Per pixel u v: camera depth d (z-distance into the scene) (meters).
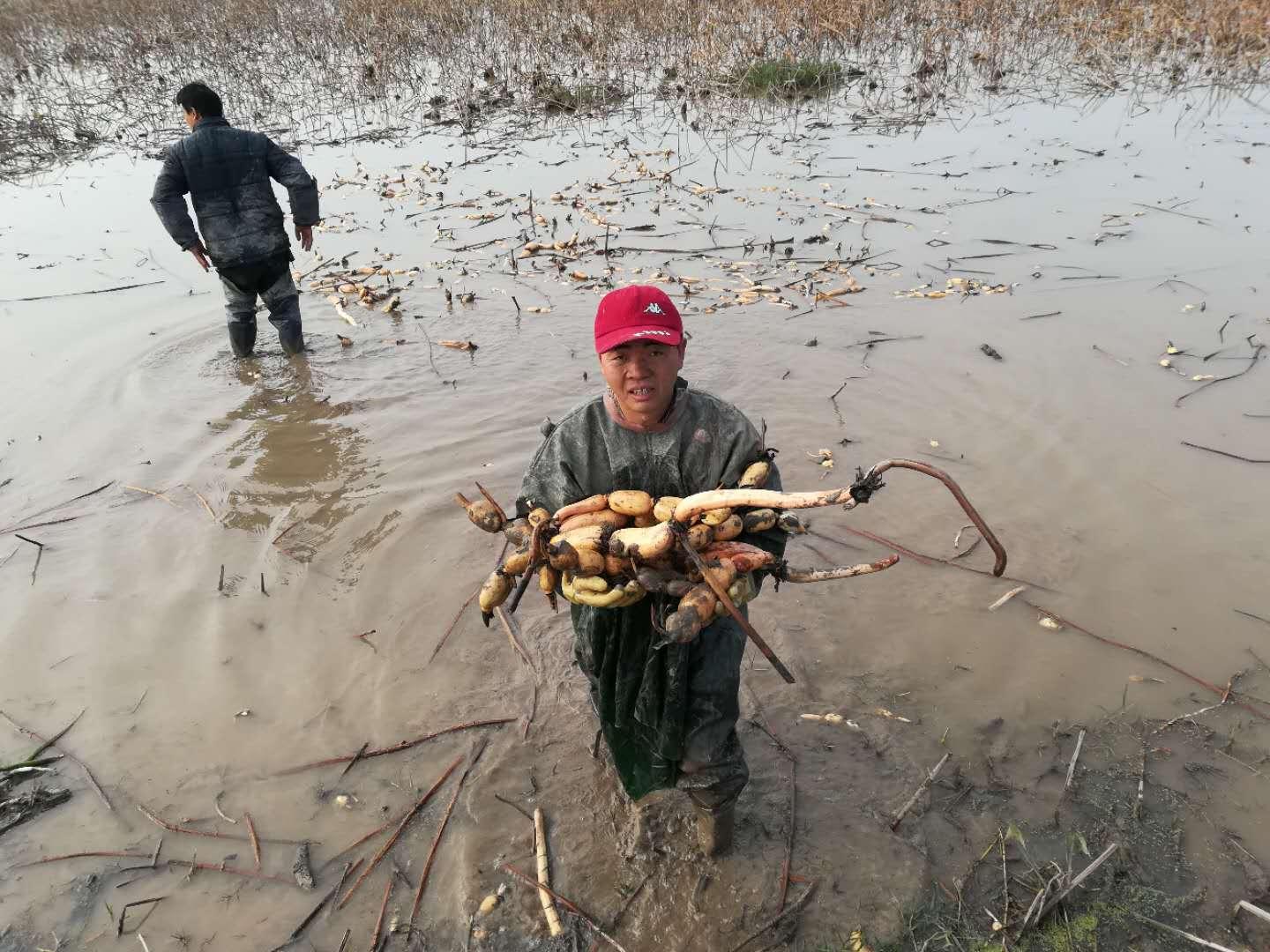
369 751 3.34
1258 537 4.10
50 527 4.70
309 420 5.69
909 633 3.74
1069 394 5.35
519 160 11.13
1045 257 7.32
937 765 3.14
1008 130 10.98
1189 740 3.18
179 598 4.16
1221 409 5.10
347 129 13.07
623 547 2.20
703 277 7.45
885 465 1.97
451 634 3.89
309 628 3.96
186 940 2.72
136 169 11.66
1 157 12.37
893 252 7.68
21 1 20.80
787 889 2.76
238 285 6.34
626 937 2.67
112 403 6.01
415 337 6.79
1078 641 3.64
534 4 16.44
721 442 2.36
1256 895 2.68
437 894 2.83
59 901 2.85
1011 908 2.68
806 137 11.34
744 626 2.14
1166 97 11.87
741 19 15.09
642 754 2.68
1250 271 6.79
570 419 2.46
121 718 3.52
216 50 16.42
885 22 15.32
